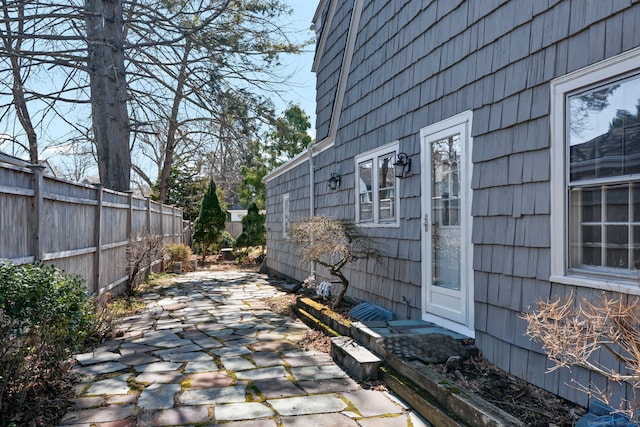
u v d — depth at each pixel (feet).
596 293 8.97
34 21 32.65
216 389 12.15
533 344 10.56
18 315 9.89
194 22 35.22
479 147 12.73
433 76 15.43
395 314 18.07
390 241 18.65
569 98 9.81
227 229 76.28
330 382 12.66
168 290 31.09
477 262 12.69
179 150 62.54
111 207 24.99
